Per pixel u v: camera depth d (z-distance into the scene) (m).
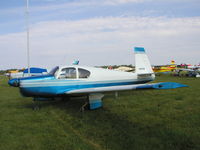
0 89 11.84
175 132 3.35
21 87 5.18
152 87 3.46
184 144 2.89
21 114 4.96
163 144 2.90
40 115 4.83
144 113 4.73
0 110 5.49
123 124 3.91
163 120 4.11
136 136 3.23
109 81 6.50
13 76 17.86
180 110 4.94
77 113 4.95
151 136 3.23
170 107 5.30
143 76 7.45
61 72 5.67
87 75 6.05
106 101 6.47
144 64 7.64
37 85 5.31
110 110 5.17
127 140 3.06
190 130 3.44
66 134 3.44
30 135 3.41
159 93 8.05
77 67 5.98
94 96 5.34
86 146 2.89
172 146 2.83
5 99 7.66
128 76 7.02
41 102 6.78
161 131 3.43
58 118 4.54
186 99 6.45
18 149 2.87
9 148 2.90
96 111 5.13
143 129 3.60
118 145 2.91
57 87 5.57
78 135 3.38
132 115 4.57
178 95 7.35
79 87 5.91
